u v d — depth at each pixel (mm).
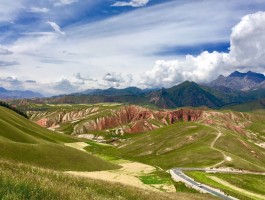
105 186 23641
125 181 81250
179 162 173000
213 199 57438
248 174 141750
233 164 162125
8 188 12023
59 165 88750
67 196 13812
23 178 14047
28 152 84812
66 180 20672
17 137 105188
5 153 76312
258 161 191125
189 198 45625
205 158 173125
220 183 102312
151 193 30312
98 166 107062
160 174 110625
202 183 91312
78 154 104938
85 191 17438
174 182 89812
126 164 160500
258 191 104938
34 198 12117
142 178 94000
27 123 173875
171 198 32031
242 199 73750
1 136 90375
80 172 88562
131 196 23422
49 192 13305
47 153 91125
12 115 160875
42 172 20406
